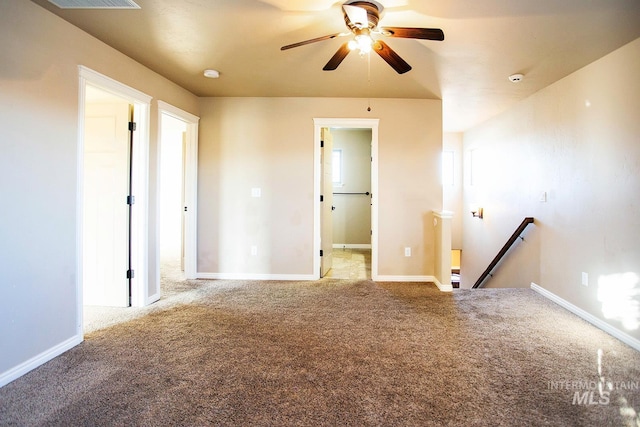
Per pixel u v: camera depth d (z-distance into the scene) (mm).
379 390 1963
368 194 7328
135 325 2902
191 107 4234
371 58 3047
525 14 2232
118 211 3355
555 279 3555
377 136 4379
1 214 2000
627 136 2631
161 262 5676
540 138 3854
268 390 1961
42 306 2260
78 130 2529
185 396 1897
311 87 3924
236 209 4477
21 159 2109
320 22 2422
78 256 2543
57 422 1680
